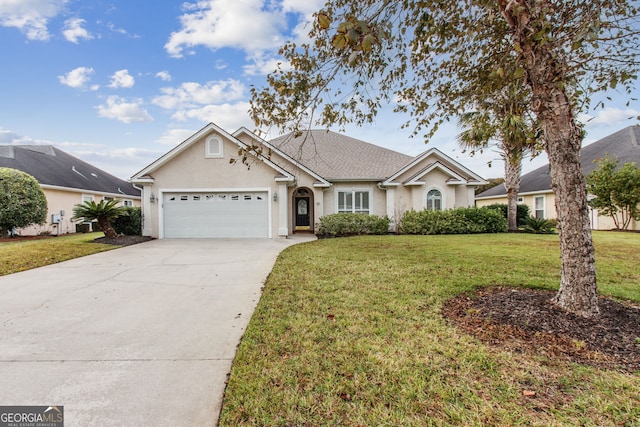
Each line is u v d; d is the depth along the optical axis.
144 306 4.93
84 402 2.58
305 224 20.72
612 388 2.62
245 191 14.09
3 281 6.43
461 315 4.27
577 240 3.88
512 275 6.29
